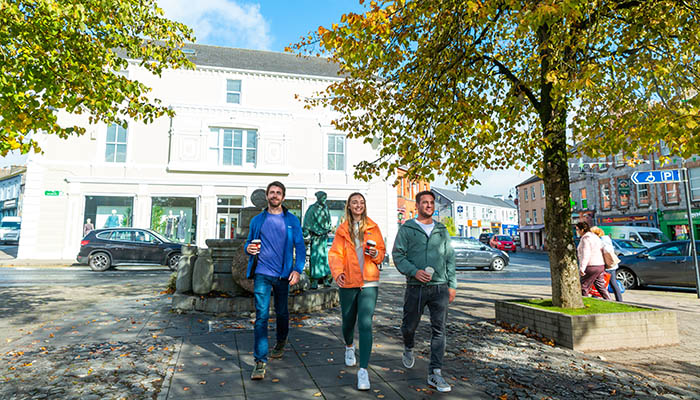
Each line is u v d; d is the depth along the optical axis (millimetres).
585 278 6844
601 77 4539
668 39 5648
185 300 6477
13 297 8141
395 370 3793
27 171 18547
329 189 22234
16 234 33625
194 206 20531
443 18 5609
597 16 4953
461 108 6035
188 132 20516
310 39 6320
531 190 48281
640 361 4328
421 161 6004
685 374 3936
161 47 6797
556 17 3986
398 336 5086
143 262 14516
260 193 6828
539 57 5504
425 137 6074
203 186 20562
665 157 5105
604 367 3947
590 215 32625
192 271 6832
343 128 7227
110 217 19422
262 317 3668
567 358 4246
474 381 3543
